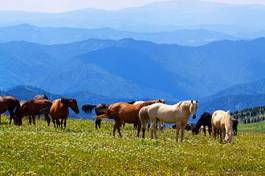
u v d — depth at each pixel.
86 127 51.03
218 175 24.98
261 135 64.38
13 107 48.81
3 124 47.62
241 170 28.02
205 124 54.72
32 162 23.36
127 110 42.16
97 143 32.56
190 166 27.06
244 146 40.97
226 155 33.31
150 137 42.91
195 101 39.22
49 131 42.50
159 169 24.98
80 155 26.64
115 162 25.62
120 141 35.72
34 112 49.44
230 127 43.47
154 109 40.53
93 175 21.72
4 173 20.11
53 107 46.34
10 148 26.59
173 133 51.03
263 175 26.27
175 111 39.59
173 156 29.69
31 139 31.39
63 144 30.14
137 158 27.58
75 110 46.56
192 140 42.66
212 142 42.41
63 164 23.45
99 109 56.06
